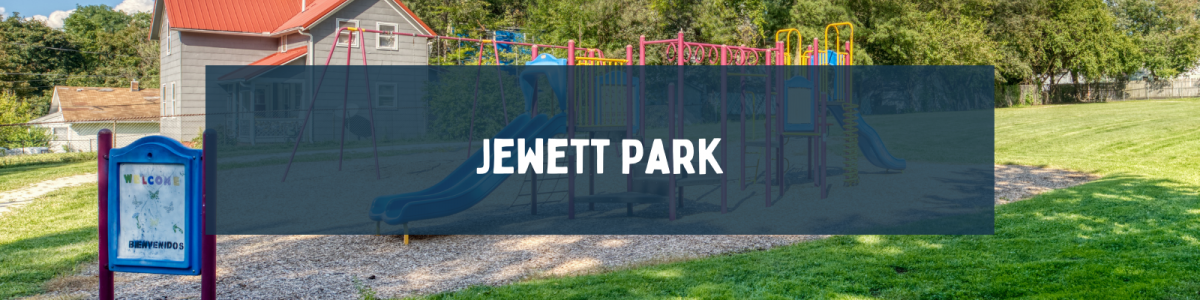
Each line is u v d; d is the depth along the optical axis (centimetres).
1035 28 4194
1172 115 2562
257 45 2773
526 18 4519
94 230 830
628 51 929
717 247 664
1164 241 593
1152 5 5000
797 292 474
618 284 510
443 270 589
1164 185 954
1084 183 1070
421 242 725
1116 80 4872
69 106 4022
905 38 3675
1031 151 1744
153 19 2827
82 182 1421
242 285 539
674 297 468
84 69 6038
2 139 2770
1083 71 4366
